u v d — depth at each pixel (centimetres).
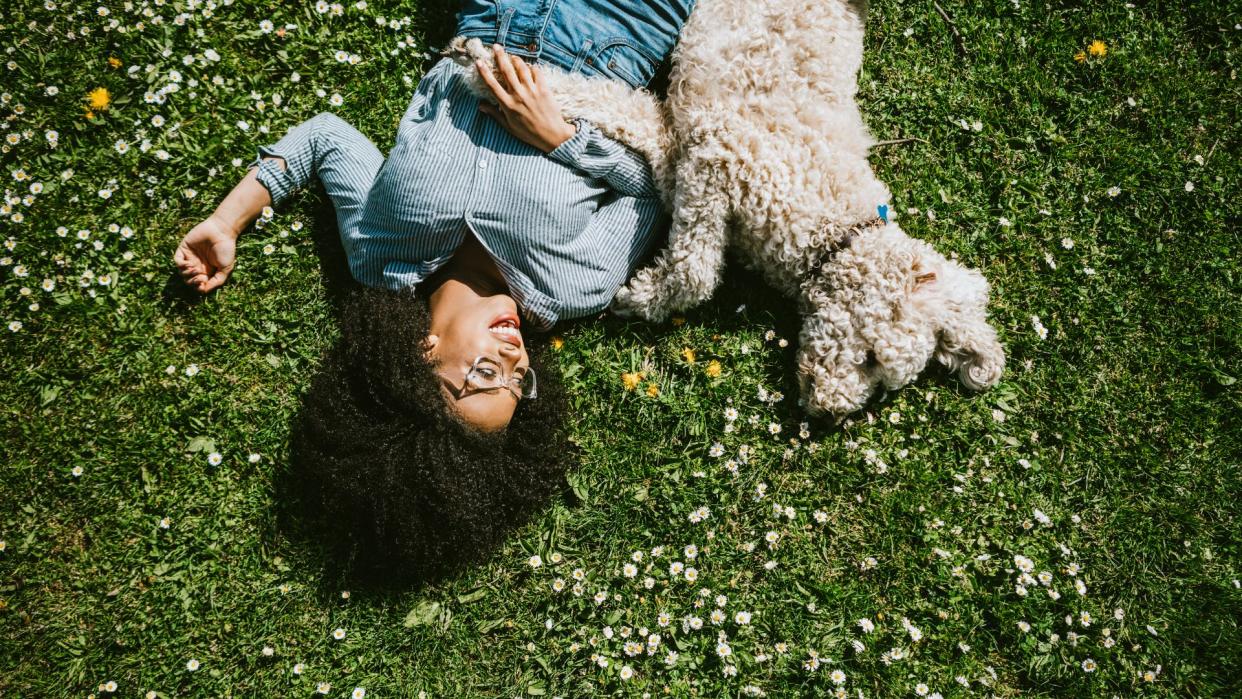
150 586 263
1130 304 296
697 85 247
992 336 265
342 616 266
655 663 268
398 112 288
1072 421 289
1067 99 303
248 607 264
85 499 264
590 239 254
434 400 228
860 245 247
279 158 264
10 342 267
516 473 258
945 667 270
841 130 255
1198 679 271
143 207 277
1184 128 304
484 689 268
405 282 248
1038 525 282
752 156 243
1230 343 292
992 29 306
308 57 288
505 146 244
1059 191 300
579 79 252
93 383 270
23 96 274
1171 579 279
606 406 282
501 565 273
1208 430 288
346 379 238
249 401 275
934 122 301
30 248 269
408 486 231
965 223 298
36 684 254
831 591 272
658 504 277
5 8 276
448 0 294
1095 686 269
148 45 280
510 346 233
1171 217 299
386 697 265
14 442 265
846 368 254
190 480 268
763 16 249
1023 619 273
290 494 269
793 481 280
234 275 276
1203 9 307
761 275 288
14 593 259
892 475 281
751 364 283
